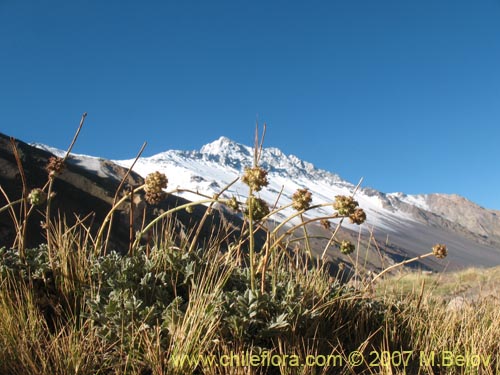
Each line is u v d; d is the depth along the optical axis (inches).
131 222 143.0
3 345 106.5
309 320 132.0
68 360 103.2
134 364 107.7
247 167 117.3
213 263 139.1
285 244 152.7
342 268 164.6
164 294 127.1
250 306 117.5
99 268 133.0
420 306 165.8
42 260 138.4
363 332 142.4
